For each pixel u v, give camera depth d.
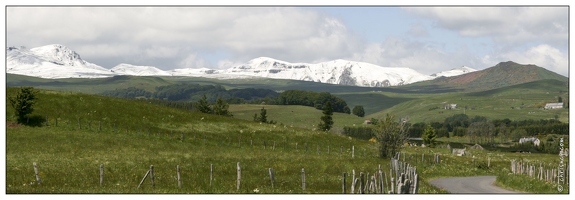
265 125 110.19
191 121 104.12
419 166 75.62
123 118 97.94
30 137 78.56
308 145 98.62
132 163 61.16
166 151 78.00
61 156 66.56
